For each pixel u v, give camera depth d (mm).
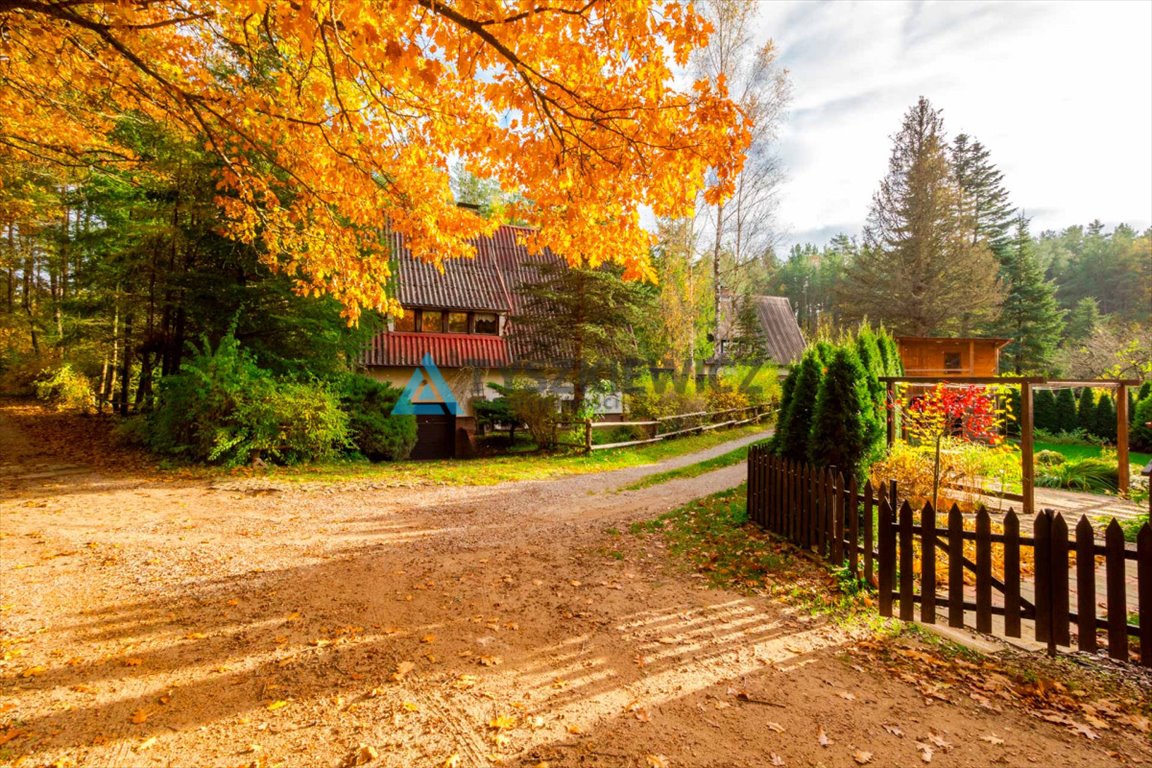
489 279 22656
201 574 5820
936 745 3094
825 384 7418
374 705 3426
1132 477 11062
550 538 7551
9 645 4074
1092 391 20328
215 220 13156
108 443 14047
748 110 20828
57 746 2930
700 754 2988
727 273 24484
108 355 19406
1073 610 5098
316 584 5629
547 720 3299
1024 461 8695
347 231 6188
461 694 3578
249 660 3980
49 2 3783
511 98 4125
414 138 5445
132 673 3746
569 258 5355
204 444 12094
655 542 7285
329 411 13227
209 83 5789
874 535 7039
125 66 5395
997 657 4160
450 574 6016
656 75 3941
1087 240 79625
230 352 12500
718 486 11414
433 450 20328
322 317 14891
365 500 9945
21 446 13359
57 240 18734
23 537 6883
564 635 4512
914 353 21203
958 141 46500
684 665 4023
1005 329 39719
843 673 3920
